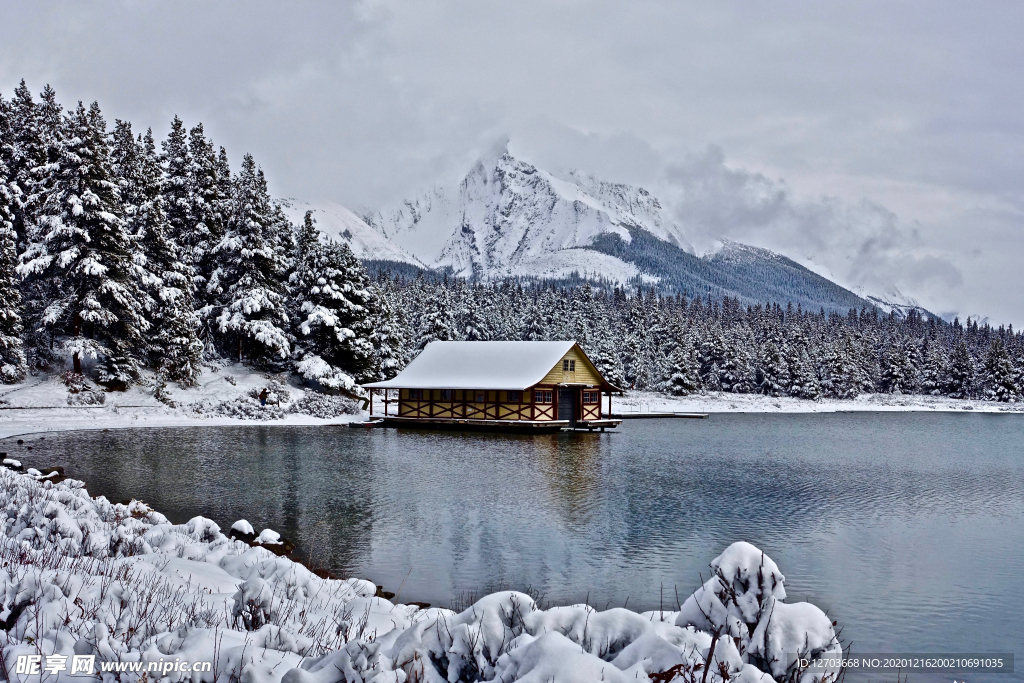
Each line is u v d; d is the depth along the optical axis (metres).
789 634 5.35
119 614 7.29
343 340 65.69
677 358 101.31
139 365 56.47
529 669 4.64
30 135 56.59
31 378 50.97
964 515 24.81
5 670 5.38
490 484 29.12
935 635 13.20
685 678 4.57
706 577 16.50
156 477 28.50
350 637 8.01
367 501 24.91
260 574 10.69
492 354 57.62
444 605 14.00
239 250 62.88
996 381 121.50
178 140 67.25
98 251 51.28
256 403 56.88
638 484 29.88
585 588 15.57
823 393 118.56
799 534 21.38
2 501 13.77
